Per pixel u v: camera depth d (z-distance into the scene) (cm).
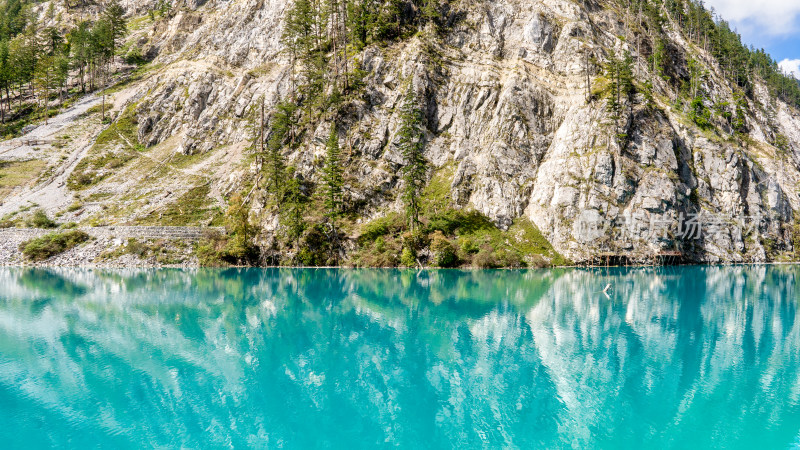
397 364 2731
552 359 2830
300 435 1834
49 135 12375
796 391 2289
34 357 2858
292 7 14438
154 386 2380
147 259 8450
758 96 17275
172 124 12725
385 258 8862
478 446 1736
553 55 12031
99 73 15125
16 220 9194
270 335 3444
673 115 11081
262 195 9575
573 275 7775
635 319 4084
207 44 15188
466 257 8944
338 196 9350
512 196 9919
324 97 11238
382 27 12519
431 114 11469
